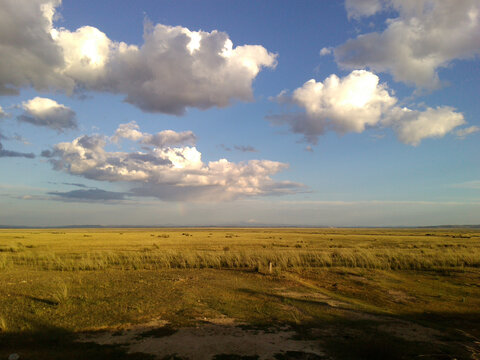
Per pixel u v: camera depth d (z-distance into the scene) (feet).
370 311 35.06
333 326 29.27
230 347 23.52
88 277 52.54
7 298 37.04
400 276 58.29
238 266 67.92
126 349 22.88
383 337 26.43
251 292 42.91
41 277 52.01
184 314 31.73
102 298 37.65
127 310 32.81
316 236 253.65
